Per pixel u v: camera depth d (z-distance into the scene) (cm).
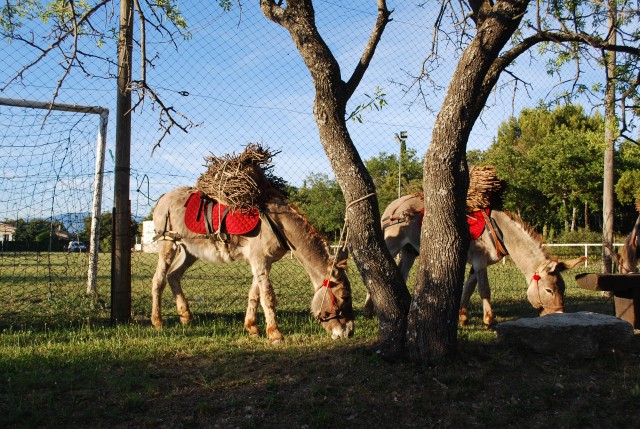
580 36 435
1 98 730
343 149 458
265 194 614
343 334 561
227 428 344
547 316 528
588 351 477
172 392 400
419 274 445
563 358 478
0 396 384
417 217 753
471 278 719
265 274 604
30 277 1253
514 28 408
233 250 637
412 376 415
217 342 567
